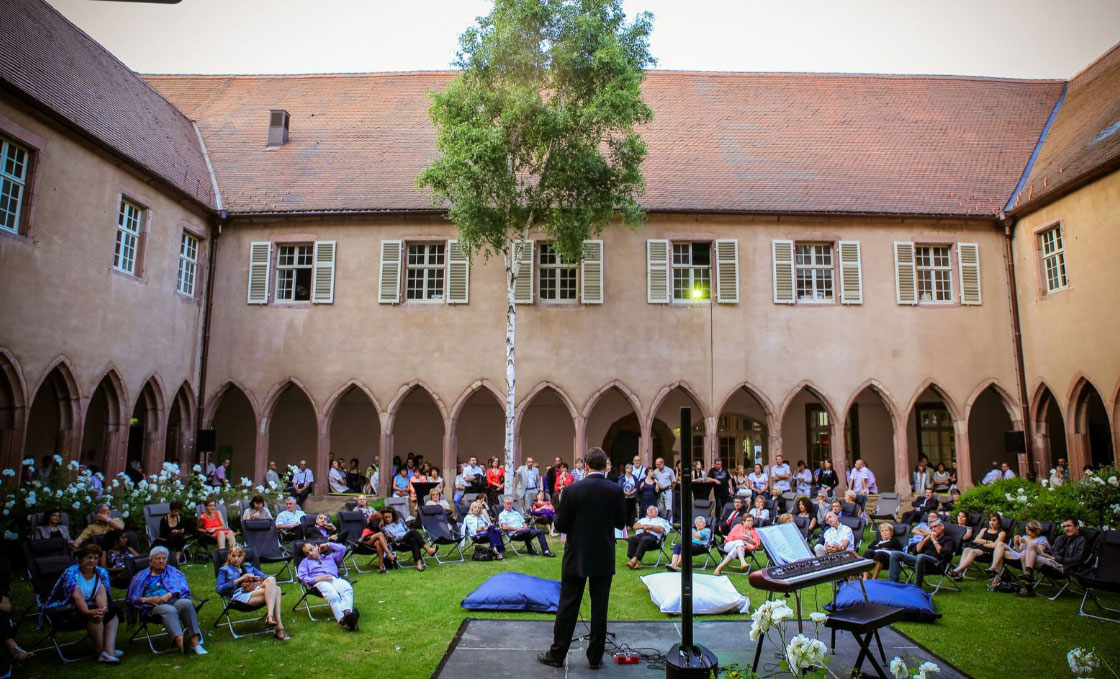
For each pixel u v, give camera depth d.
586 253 16.80
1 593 6.48
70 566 7.00
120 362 14.01
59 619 6.54
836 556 6.09
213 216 17.23
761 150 19.08
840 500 14.34
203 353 17.11
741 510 11.94
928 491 14.58
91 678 6.17
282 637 7.21
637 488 14.69
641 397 16.70
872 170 18.52
